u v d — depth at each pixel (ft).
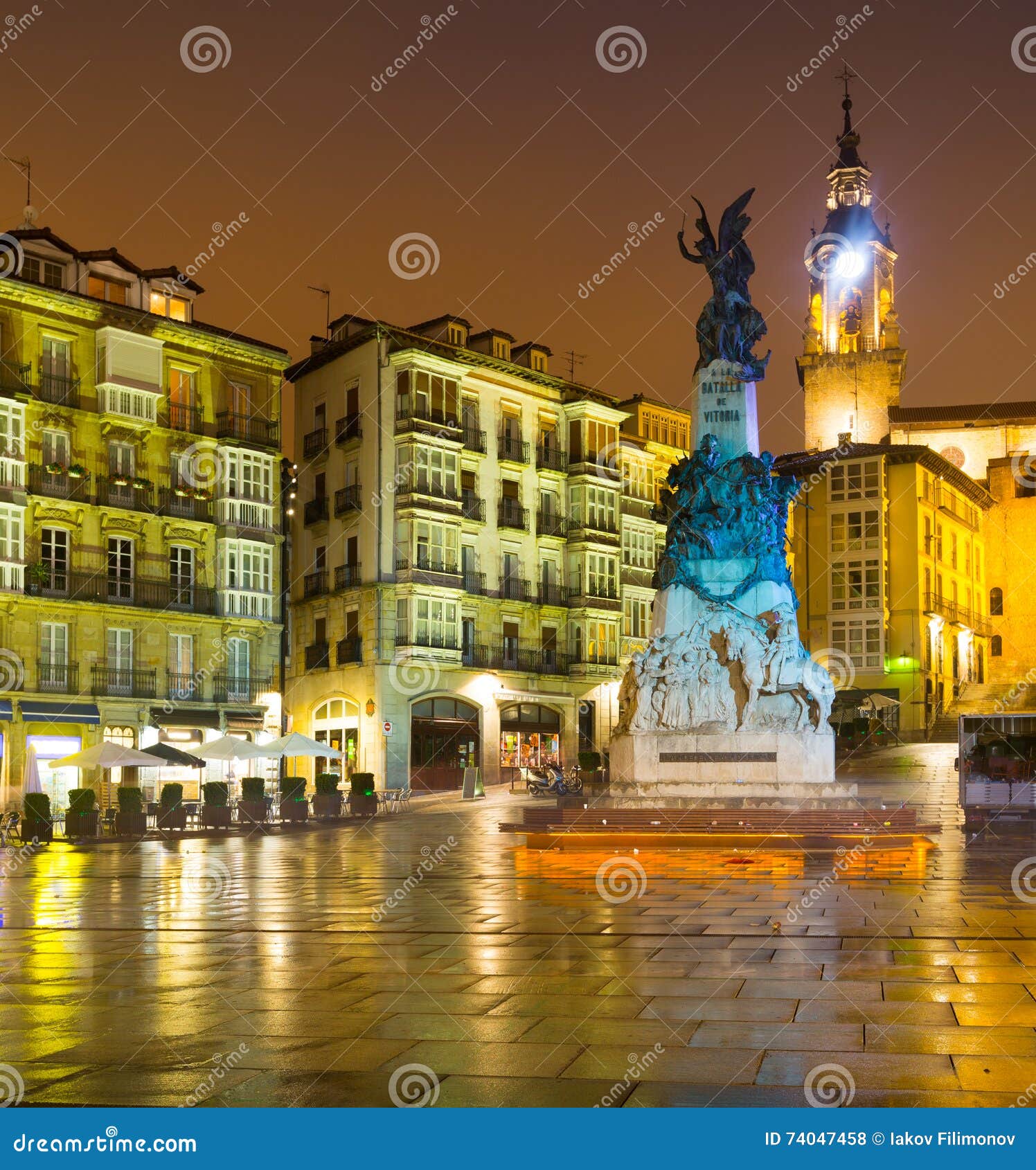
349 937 48.08
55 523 154.61
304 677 201.98
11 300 152.35
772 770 93.71
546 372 223.92
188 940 47.83
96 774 153.28
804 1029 31.53
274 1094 26.96
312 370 207.72
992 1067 28.04
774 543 100.73
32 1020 33.81
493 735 200.44
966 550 261.03
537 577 214.28
